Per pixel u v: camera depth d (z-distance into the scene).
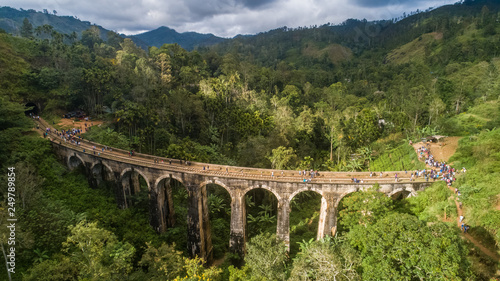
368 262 27.45
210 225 61.09
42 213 45.66
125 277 39.31
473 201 37.19
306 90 144.38
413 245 25.12
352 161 77.38
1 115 63.03
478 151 50.00
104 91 86.62
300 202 70.25
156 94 83.19
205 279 33.69
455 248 23.64
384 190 47.03
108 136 68.44
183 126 80.00
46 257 41.44
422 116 86.94
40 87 85.12
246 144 71.81
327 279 27.86
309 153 79.50
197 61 128.50
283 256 35.00
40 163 58.94
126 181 58.31
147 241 51.59
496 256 30.36
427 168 54.12
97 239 38.12
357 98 132.75
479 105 81.69
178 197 66.38
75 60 96.50
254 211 67.44
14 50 89.81
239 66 142.75
